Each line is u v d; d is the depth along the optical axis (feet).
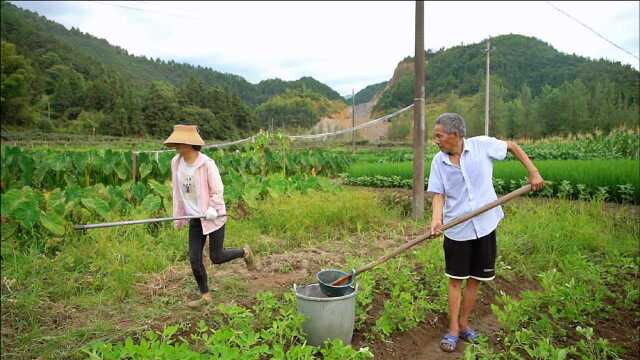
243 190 27.61
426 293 15.28
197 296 14.83
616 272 19.02
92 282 15.99
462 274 12.95
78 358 11.12
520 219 24.32
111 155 31.32
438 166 12.96
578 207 26.96
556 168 35.78
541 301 15.58
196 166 13.97
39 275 16.25
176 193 14.55
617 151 69.05
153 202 24.48
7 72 229.04
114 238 19.74
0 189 27.55
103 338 11.84
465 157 12.59
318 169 59.06
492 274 13.10
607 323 15.40
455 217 12.89
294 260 18.39
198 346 11.61
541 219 23.61
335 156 64.13
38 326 12.89
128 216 23.41
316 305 11.57
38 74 296.30
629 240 22.30
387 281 15.85
